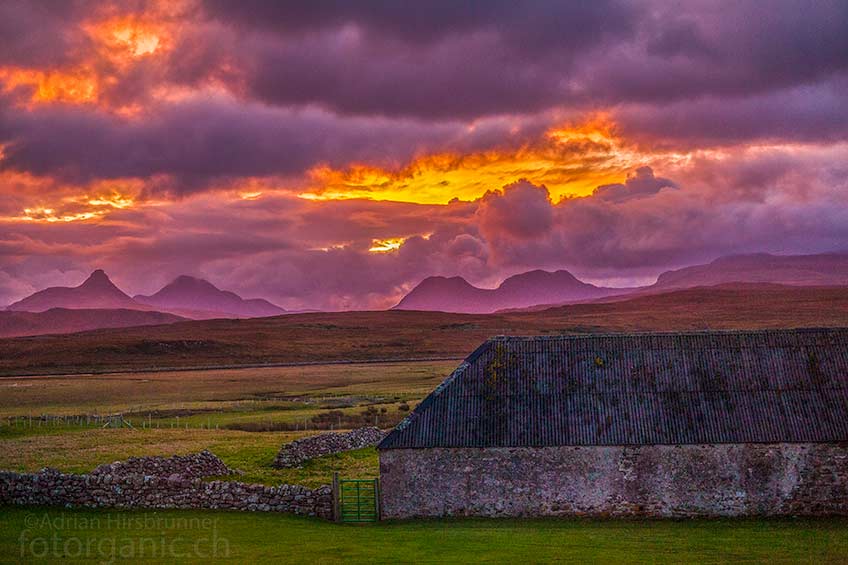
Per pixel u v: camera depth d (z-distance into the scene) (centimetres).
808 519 3794
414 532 3603
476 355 4438
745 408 3972
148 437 7581
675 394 4072
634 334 4388
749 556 3031
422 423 4147
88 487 4072
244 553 3117
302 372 18788
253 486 4103
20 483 4125
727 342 4259
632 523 3831
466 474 4041
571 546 3247
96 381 17450
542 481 3991
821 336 4216
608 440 3941
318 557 3045
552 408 4106
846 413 3888
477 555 3075
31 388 15800
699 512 3884
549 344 4406
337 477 4003
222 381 16838
